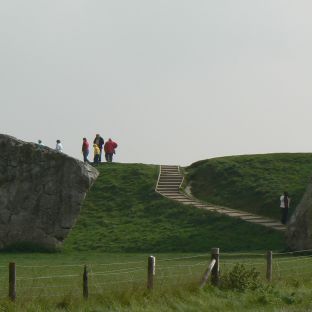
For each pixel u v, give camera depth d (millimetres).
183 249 64125
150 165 93500
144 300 27859
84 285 27953
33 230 61875
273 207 73938
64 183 62781
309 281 35188
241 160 91000
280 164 88125
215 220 71188
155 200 79938
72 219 62625
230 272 32781
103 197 81875
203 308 27641
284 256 53156
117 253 62469
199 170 89625
